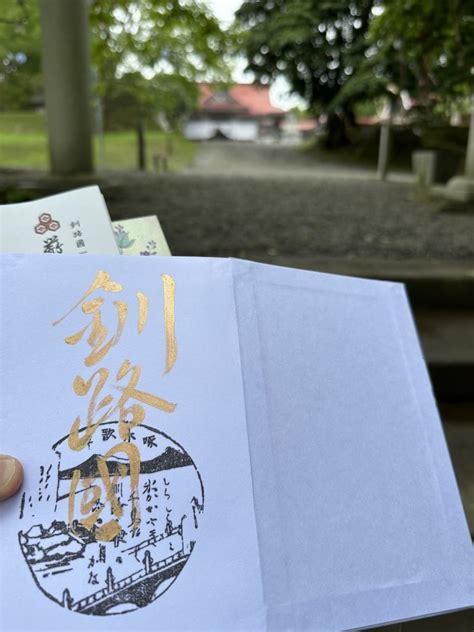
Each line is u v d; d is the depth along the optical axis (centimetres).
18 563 48
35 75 881
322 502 55
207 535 51
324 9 1378
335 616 50
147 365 57
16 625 46
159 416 55
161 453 54
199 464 53
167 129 1491
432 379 201
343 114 1608
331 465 58
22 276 59
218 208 424
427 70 585
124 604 47
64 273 60
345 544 54
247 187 580
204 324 60
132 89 906
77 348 57
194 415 55
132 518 51
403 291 77
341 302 70
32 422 54
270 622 47
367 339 69
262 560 50
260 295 64
